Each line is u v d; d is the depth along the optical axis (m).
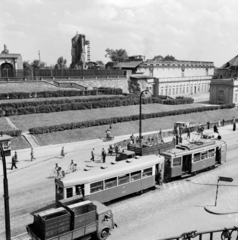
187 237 11.36
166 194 23.62
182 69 107.50
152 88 89.31
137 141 39.09
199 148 28.47
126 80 80.94
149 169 23.61
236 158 34.78
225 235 11.98
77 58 104.00
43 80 66.00
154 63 96.56
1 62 69.62
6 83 59.88
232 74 107.12
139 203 21.78
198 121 60.78
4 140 34.47
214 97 81.88
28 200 22.14
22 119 46.41
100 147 39.91
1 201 21.97
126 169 21.86
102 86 75.38
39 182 26.30
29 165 31.62
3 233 17.16
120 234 17.12
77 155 35.75
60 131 44.03
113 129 48.69
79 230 15.34
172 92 95.31
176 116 60.09
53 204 21.38
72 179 19.27
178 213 20.00
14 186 25.27
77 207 15.72
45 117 48.53
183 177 27.94
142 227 17.98
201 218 19.22
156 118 56.88
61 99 55.50
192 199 22.56
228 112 70.38
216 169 30.64
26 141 39.91
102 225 16.27
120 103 60.38
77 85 68.75
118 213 20.02
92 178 19.86
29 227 15.23
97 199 20.25
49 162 32.75
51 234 14.46
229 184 26.02
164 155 26.36
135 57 97.25
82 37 102.94
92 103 55.91
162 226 18.09
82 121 48.31
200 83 107.81
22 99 54.59
